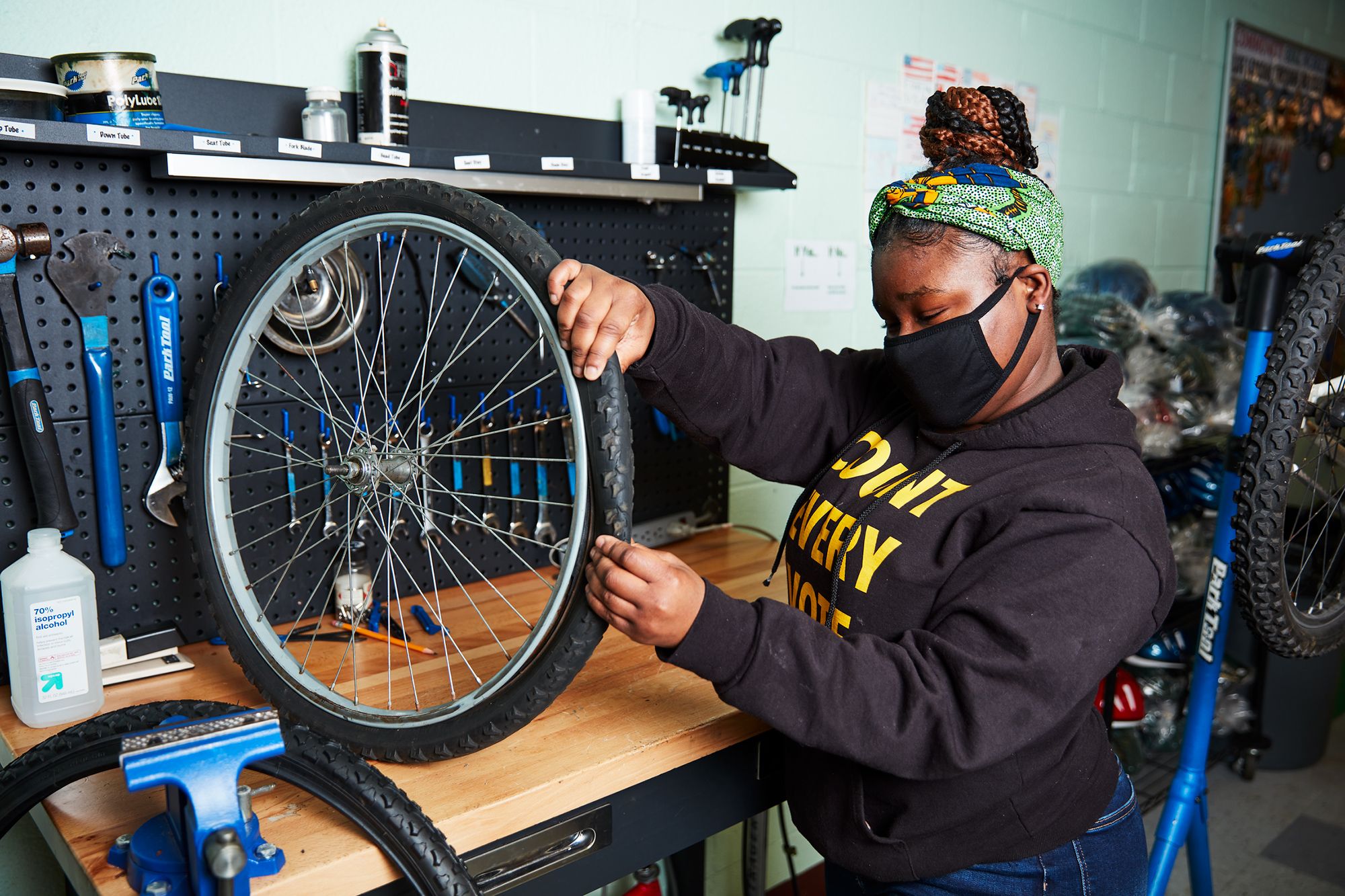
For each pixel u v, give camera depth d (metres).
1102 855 1.04
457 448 1.50
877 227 1.00
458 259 1.44
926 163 2.34
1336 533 1.61
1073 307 2.46
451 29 1.52
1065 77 2.67
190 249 1.24
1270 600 1.31
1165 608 0.89
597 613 0.89
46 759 0.88
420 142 1.49
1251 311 1.52
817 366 1.23
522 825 0.95
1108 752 1.09
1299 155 3.77
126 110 1.11
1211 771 2.63
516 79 1.61
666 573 0.82
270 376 1.33
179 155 1.12
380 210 1.04
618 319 0.93
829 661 0.83
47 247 1.11
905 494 1.02
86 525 1.23
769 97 1.97
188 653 1.29
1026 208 0.92
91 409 1.19
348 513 1.28
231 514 1.17
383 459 1.17
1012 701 0.81
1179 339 2.52
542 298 0.94
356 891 0.86
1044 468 0.95
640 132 1.66
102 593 1.25
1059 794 0.99
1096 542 0.85
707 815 1.14
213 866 0.68
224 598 1.14
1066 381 1.01
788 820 2.17
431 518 1.38
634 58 1.76
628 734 1.06
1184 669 2.38
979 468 1.00
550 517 1.61
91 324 1.18
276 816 0.91
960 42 2.35
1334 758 2.70
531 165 1.39
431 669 1.23
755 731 1.13
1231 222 3.44
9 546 1.18
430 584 1.52
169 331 1.22
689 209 1.73
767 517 2.12
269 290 1.12
